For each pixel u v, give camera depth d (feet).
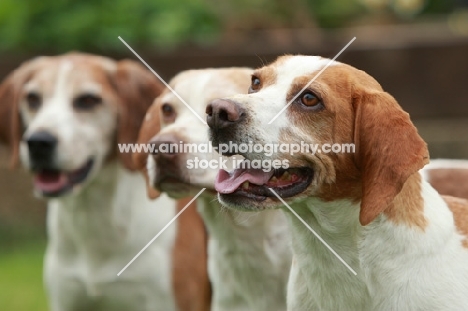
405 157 20.13
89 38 45.98
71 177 30.22
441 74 46.34
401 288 20.84
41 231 46.50
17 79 32.35
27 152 29.99
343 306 21.75
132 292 30.40
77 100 30.68
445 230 21.18
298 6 49.78
